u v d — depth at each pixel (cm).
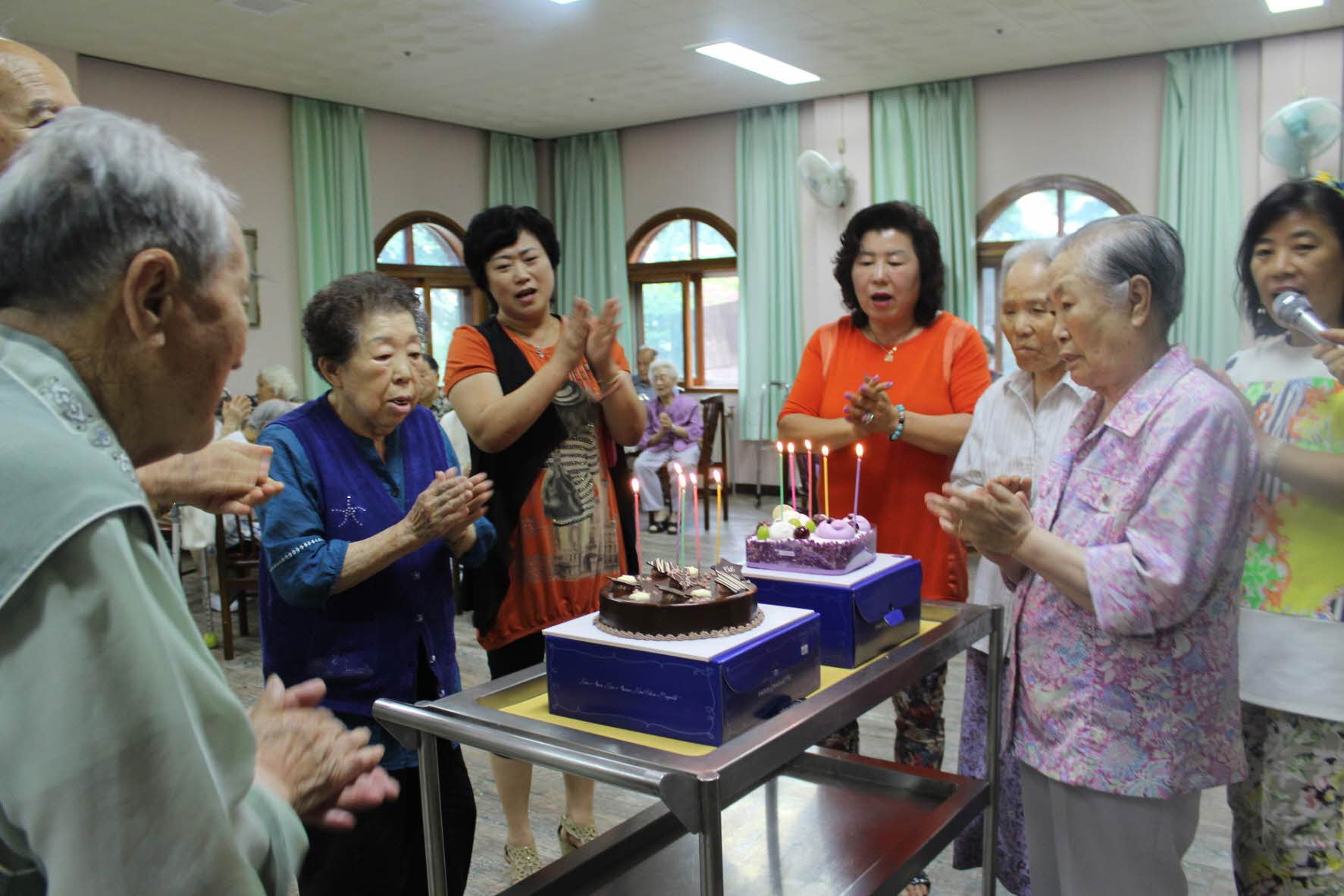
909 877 158
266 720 96
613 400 214
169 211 75
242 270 83
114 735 66
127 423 79
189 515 450
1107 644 143
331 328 166
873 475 233
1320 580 159
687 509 807
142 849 67
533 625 213
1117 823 145
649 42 653
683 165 910
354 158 796
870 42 664
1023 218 771
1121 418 143
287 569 158
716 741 124
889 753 325
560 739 126
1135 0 586
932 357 235
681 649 128
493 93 776
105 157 74
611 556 223
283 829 84
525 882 150
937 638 169
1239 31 648
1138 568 135
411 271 870
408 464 182
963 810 176
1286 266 163
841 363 245
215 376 81
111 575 67
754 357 880
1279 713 165
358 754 96
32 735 65
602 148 940
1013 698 159
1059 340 150
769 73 742
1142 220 144
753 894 154
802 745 128
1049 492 155
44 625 66
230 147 721
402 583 170
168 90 684
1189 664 141
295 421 172
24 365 71
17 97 127
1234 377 179
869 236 233
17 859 73
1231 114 679
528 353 220
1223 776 145
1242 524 142
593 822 238
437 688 175
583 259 959
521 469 210
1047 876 160
